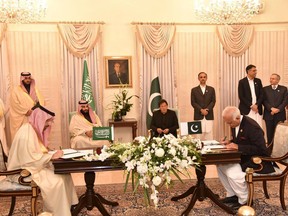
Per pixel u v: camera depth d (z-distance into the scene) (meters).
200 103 5.63
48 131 3.22
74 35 5.91
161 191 3.92
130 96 6.21
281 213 3.24
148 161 2.61
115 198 3.76
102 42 6.09
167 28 6.13
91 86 6.00
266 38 6.35
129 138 6.12
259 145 3.23
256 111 5.49
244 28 6.26
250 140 3.28
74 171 2.89
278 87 5.59
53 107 6.03
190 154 2.84
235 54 6.30
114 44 6.15
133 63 6.22
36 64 5.92
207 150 3.08
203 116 5.61
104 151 2.90
